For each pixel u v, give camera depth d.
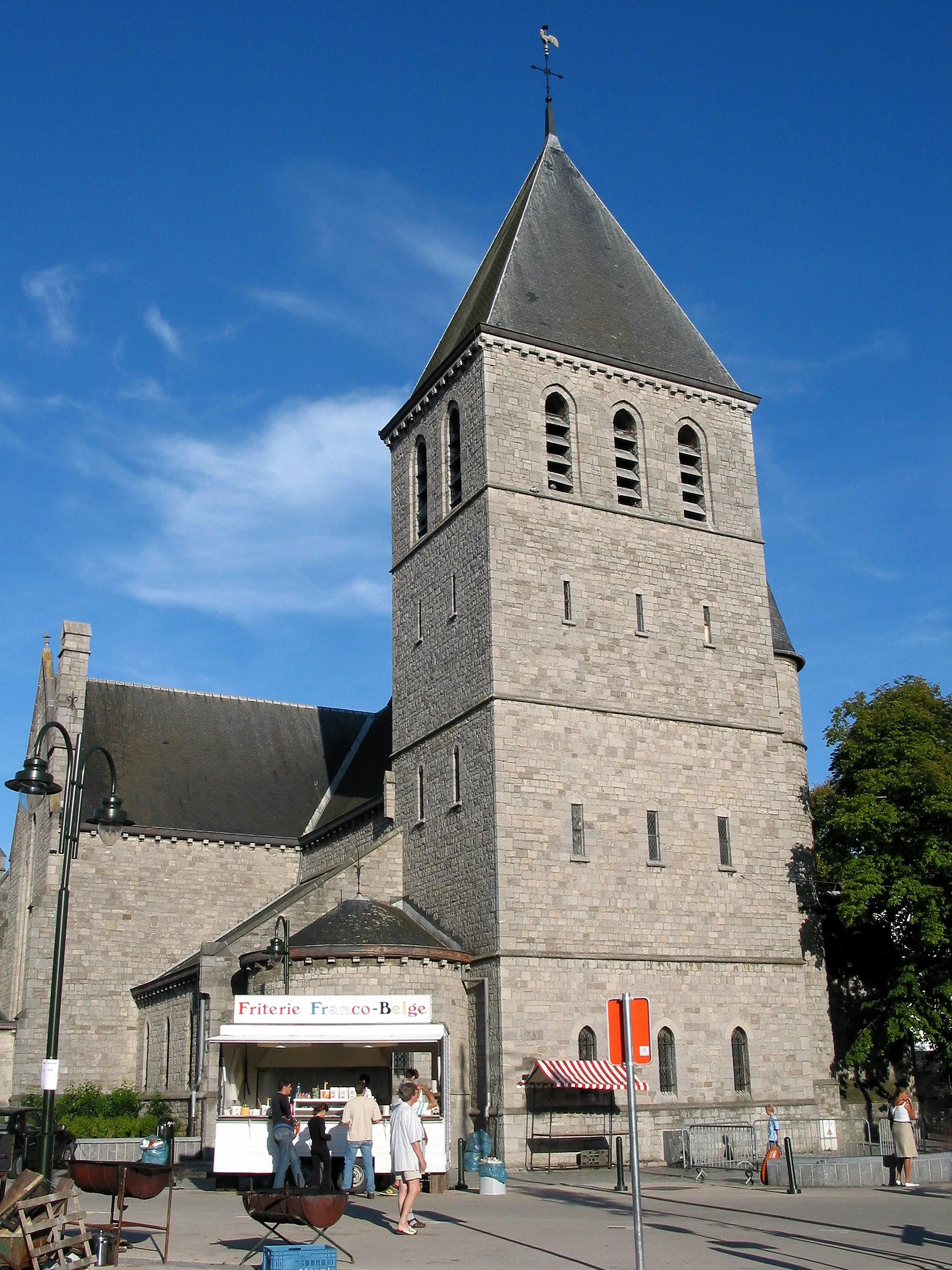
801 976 42.44
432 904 42.12
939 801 43.47
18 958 53.91
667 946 40.19
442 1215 24.86
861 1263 18.70
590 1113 37.28
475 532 42.59
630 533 44.12
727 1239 21.34
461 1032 37.94
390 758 51.28
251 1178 29.89
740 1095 39.97
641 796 41.38
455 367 45.31
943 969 43.69
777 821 43.81
